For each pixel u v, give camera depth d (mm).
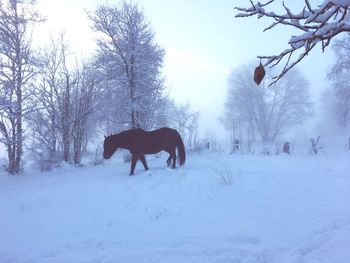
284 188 10344
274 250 5516
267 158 18203
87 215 8398
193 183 11258
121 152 31484
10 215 8906
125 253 5695
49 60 20828
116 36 22406
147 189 10820
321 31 2338
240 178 11766
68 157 21469
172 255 5500
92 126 24125
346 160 17219
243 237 6215
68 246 6355
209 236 6426
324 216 7414
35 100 19734
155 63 22922
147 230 7062
